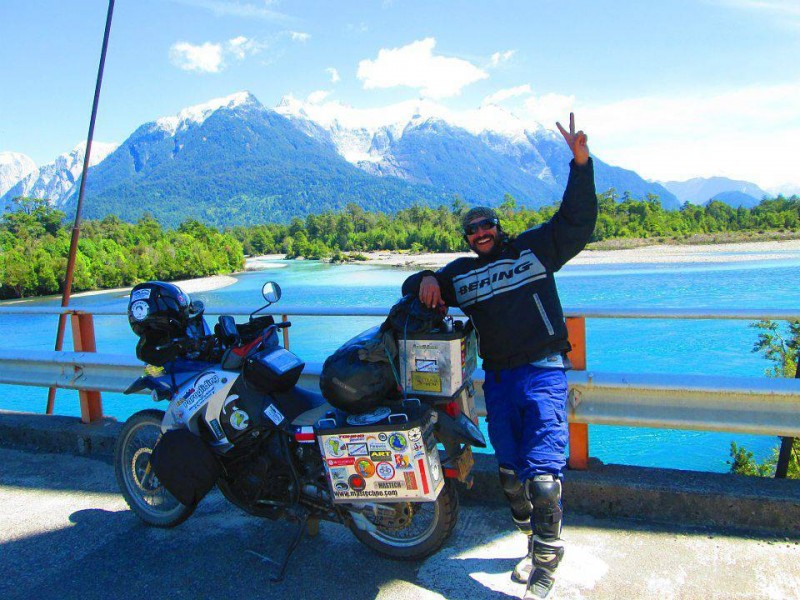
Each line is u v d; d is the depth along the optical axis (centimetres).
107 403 2359
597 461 394
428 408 301
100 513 407
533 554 286
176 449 343
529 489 286
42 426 529
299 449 332
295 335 3278
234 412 340
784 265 7738
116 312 498
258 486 340
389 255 16100
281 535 366
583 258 10762
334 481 308
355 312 427
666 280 6303
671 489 351
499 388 308
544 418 292
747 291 5119
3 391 2734
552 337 300
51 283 9544
